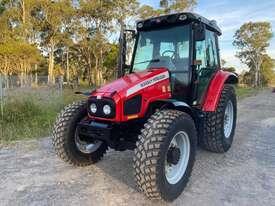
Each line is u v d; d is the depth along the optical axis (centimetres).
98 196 426
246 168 536
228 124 641
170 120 411
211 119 580
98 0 3966
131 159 573
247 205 407
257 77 7925
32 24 4072
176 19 518
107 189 447
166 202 411
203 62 562
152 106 457
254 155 609
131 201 413
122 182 471
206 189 453
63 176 493
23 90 1309
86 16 4116
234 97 649
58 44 4516
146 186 393
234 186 464
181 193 436
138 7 4091
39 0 3897
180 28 529
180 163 440
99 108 445
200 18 524
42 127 848
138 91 444
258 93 3102
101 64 4409
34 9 4019
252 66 7969
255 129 861
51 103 1140
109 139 447
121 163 552
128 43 560
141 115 448
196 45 529
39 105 1066
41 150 629
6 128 823
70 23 4178
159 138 394
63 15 4044
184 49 521
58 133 503
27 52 3800
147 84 457
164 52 536
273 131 838
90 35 4238
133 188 451
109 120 439
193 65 515
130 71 555
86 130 477
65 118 506
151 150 390
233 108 648
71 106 521
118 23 4088
